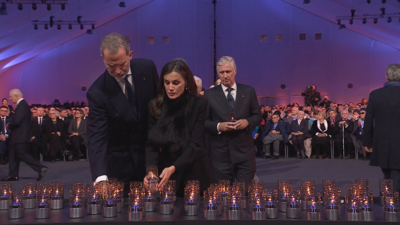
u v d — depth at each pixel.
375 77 20.61
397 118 3.80
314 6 18.78
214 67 21.34
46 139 10.09
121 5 17.39
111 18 20.50
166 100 2.37
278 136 10.11
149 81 2.58
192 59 21.42
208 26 21.41
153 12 21.39
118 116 2.49
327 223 1.87
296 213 1.95
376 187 5.83
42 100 21.19
